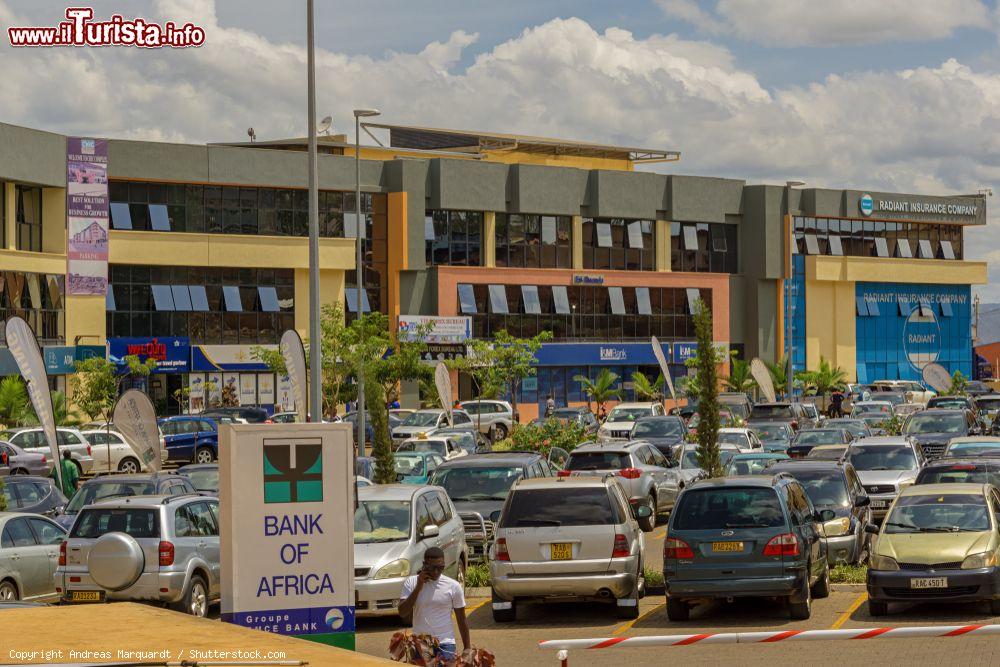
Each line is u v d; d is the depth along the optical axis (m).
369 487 21.86
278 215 73.69
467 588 23.61
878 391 83.00
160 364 68.31
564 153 96.12
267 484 12.67
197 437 52.44
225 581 12.61
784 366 85.94
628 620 20.33
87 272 66.00
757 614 20.42
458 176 79.56
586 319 84.62
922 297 102.38
